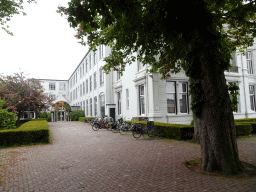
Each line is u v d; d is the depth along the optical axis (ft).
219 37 15.47
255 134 33.86
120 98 64.85
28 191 12.33
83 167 17.25
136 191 11.68
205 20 14.99
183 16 15.31
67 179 14.30
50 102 72.69
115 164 17.75
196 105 15.64
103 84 74.38
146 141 30.12
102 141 31.60
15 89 62.59
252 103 54.70
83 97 111.65
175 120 42.98
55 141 33.88
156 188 11.98
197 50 15.34
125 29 17.58
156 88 41.75
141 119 43.80
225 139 14.40
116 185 12.74
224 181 12.58
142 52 21.71
